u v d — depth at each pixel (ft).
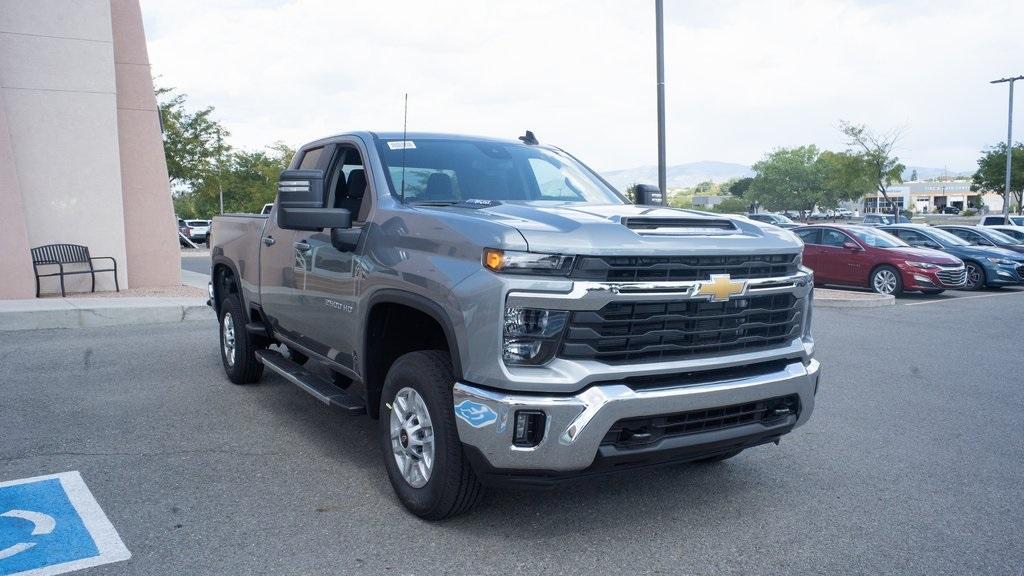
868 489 14.98
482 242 11.51
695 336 12.09
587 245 11.18
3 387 22.21
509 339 11.16
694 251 11.85
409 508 13.12
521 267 11.15
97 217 45.75
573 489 14.61
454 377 12.21
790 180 335.06
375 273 13.64
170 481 14.79
